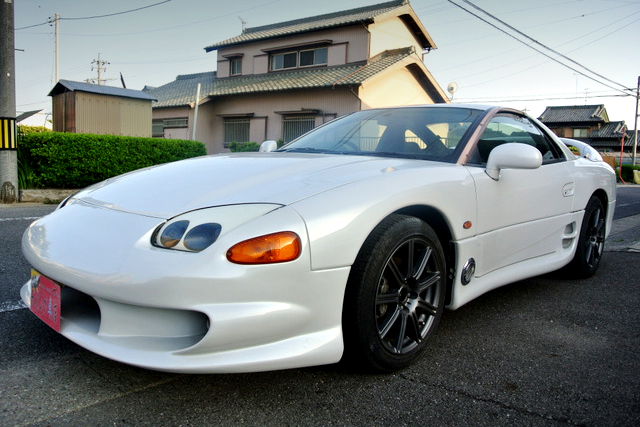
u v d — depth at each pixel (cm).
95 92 1200
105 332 166
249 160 229
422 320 210
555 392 184
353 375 192
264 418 160
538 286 333
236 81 2025
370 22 1673
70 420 154
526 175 264
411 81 1802
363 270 177
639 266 399
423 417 164
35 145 771
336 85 1563
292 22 2100
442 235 221
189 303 151
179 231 162
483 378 194
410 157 248
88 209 197
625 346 231
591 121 4697
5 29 694
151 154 927
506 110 291
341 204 173
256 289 155
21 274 304
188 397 172
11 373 183
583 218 331
